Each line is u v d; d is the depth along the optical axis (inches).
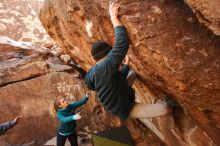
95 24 123.6
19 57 302.8
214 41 93.4
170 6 101.2
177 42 96.0
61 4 147.7
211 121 108.2
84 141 215.3
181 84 98.0
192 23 97.2
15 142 215.2
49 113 234.5
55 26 189.5
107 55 99.1
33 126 226.2
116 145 208.8
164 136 179.3
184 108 127.9
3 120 229.1
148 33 97.7
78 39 169.3
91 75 102.6
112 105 103.4
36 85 247.1
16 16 533.3
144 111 113.2
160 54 96.5
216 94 94.6
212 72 92.0
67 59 284.2
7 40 327.6
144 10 100.7
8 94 240.7
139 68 119.4
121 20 100.7
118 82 101.6
